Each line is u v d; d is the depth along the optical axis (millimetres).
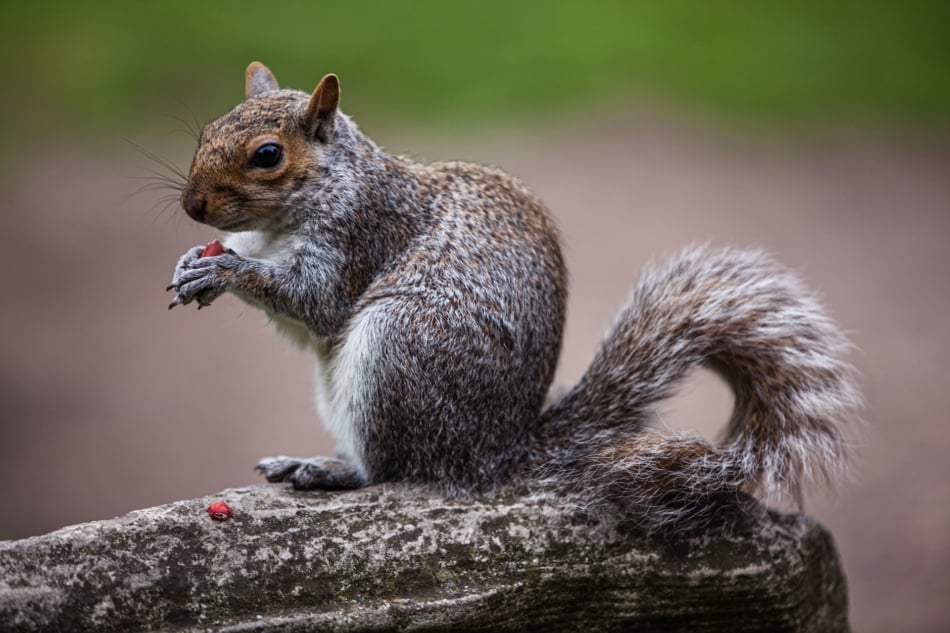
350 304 7211
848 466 7152
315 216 7145
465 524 6480
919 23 29312
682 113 25719
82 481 13797
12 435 15008
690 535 6742
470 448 6836
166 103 24484
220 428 15336
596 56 27281
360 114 24109
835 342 7254
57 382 16484
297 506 6371
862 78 27016
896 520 12914
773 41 28609
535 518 6590
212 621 5738
